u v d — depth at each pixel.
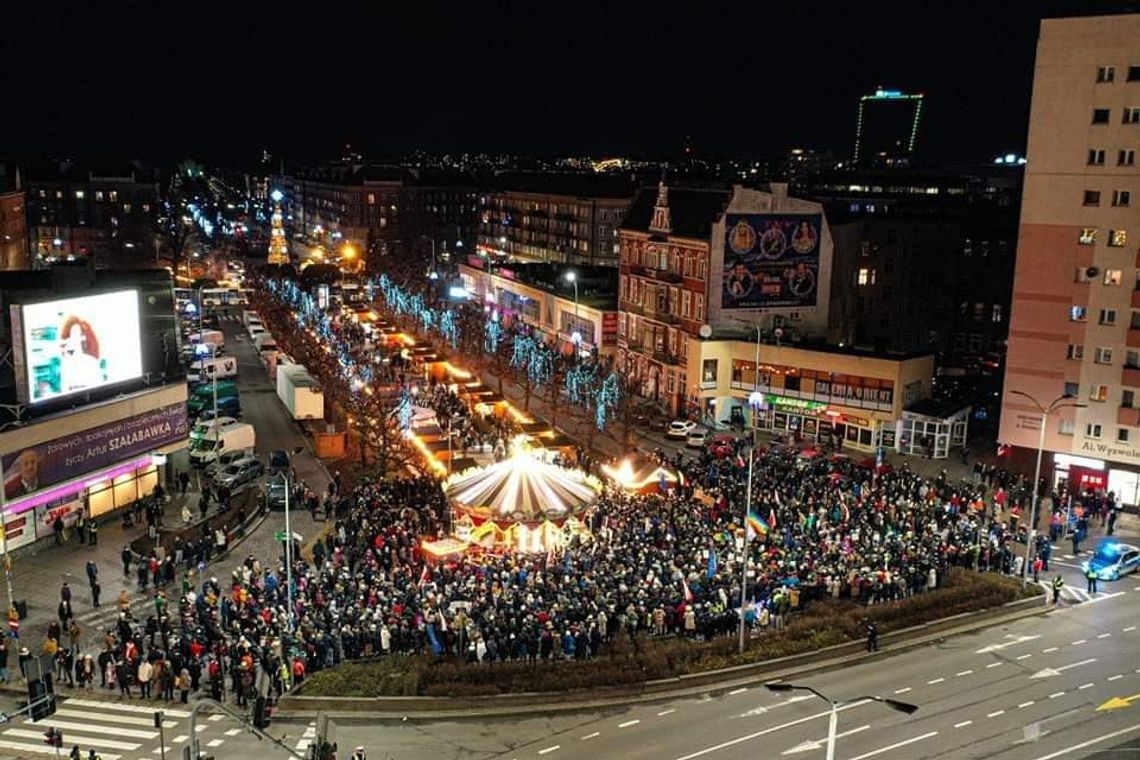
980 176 188.50
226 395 80.25
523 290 122.00
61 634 41.72
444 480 59.69
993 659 41.28
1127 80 61.84
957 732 34.78
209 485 60.47
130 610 44.00
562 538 50.44
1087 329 64.69
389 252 164.62
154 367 62.31
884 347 78.62
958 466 71.50
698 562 44.75
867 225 97.38
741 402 82.81
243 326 126.12
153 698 36.84
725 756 33.00
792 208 84.75
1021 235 66.69
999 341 101.44
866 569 45.44
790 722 35.50
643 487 58.75
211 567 49.97
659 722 35.50
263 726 26.55
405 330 121.44
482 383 92.50
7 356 58.00
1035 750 33.53
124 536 53.81
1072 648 42.53
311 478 66.12
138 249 173.12
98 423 54.44
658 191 94.75
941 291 102.62
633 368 95.06
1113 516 59.09
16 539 50.16
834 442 75.06
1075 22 63.19
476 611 40.16
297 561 46.38
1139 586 50.72
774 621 43.34
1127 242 62.66
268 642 37.12
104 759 32.16
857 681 39.03
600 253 142.88
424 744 33.69
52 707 27.12
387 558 47.03
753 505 54.22
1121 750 33.53
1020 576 50.81
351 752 32.94
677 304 87.56
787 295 85.88
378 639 39.47
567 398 89.69
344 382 82.44
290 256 190.12
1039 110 65.12
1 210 125.44
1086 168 63.59
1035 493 49.12
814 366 77.81
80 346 53.44
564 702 37.00
